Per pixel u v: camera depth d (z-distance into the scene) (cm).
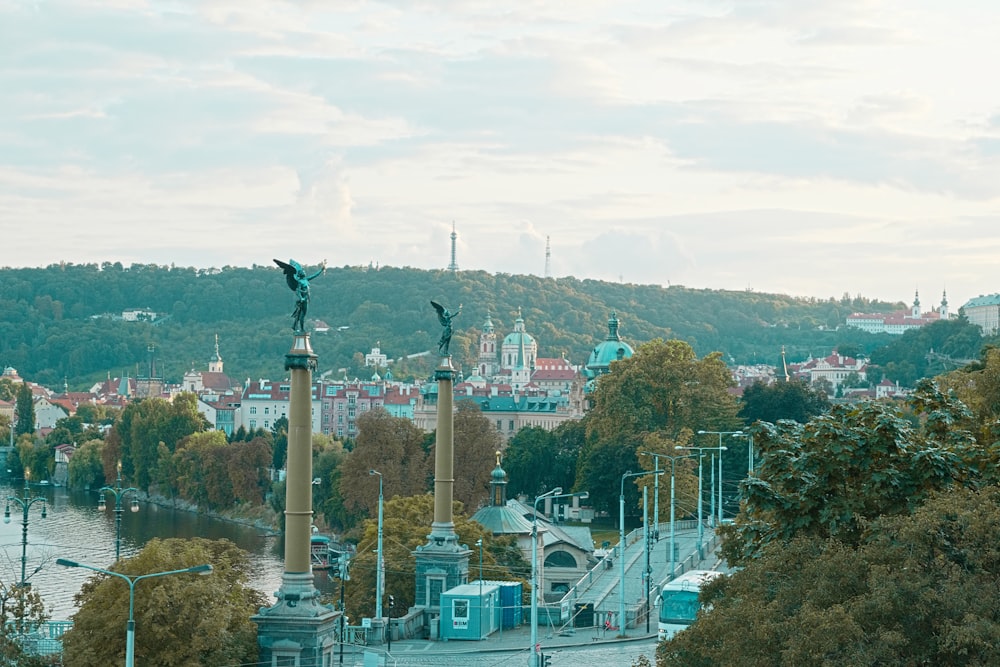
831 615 6156
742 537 7875
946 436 8112
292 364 9156
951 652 6078
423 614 13000
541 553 18112
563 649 12306
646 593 15100
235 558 10625
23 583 11144
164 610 8975
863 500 7381
